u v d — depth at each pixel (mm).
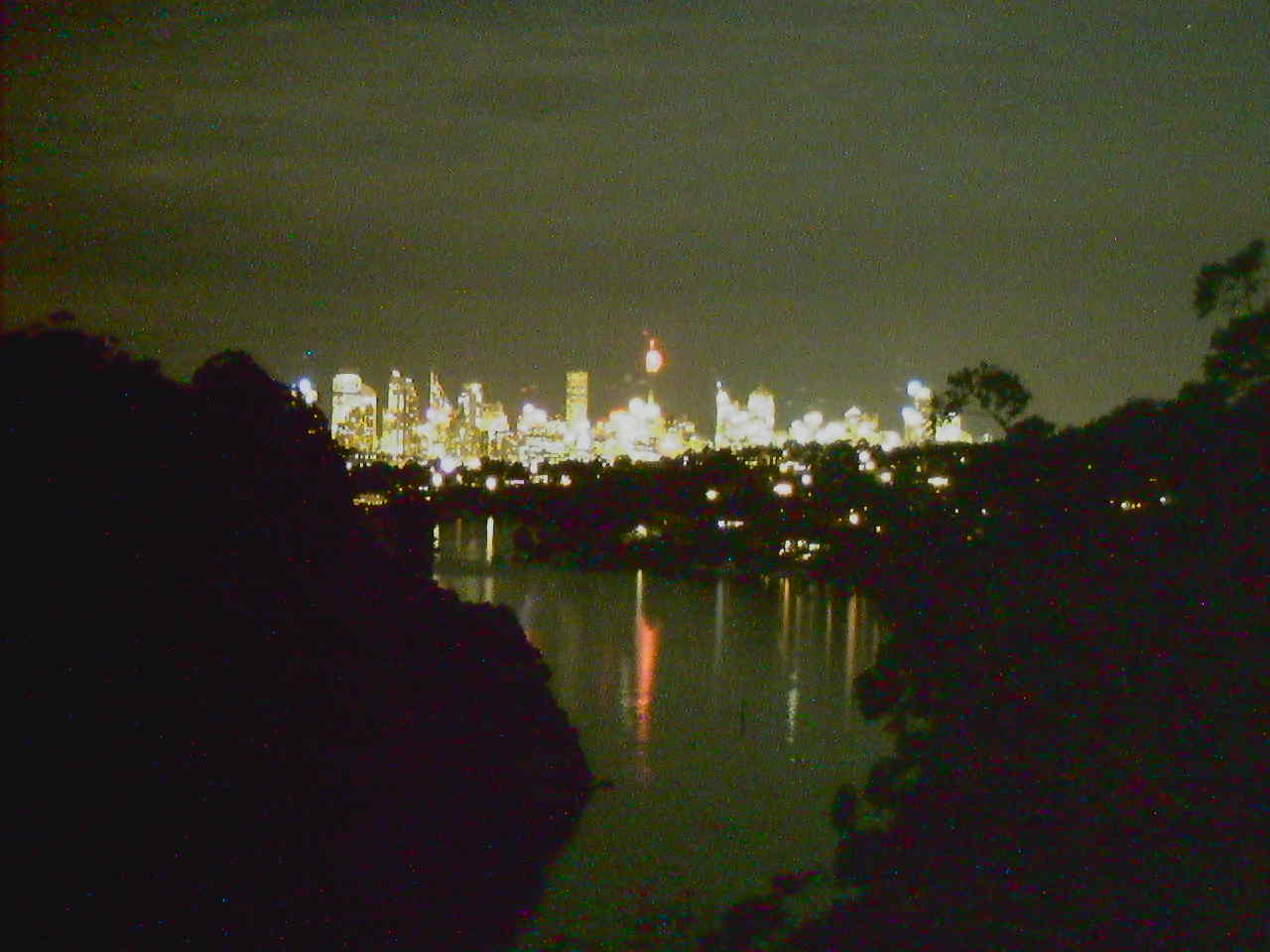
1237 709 9383
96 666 14844
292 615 18703
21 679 14062
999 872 10086
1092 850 9539
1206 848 9078
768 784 24672
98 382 17156
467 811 20922
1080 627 10414
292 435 21625
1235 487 10281
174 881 14297
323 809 17281
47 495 15609
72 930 12898
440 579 56312
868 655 37750
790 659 37250
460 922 17594
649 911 17859
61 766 13797
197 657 16359
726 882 19172
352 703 19047
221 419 19438
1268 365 10820
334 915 16469
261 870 15672
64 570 15242
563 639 41156
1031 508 11562
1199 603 9883
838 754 27000
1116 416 11680
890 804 11312
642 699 32281
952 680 11125
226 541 17969
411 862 18766
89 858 13578
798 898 14984
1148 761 9547
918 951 10211
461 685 23375
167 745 15164
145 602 15953
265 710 17109
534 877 19469
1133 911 9172
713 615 45531
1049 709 10305
